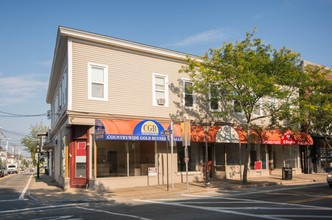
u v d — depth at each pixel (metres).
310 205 12.84
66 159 19.55
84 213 11.77
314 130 28.66
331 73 30.95
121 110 19.84
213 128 22.80
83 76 18.78
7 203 14.87
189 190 17.94
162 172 21.05
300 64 29.59
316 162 30.81
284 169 24.02
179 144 22.48
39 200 15.54
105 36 19.36
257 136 24.36
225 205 13.09
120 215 11.12
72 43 18.58
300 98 22.22
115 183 18.98
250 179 24.08
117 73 19.95
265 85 19.14
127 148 20.05
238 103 22.08
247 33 20.19
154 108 21.17
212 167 24.09
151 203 14.12
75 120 18.30
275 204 13.20
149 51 21.08
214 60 20.19
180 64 22.66
